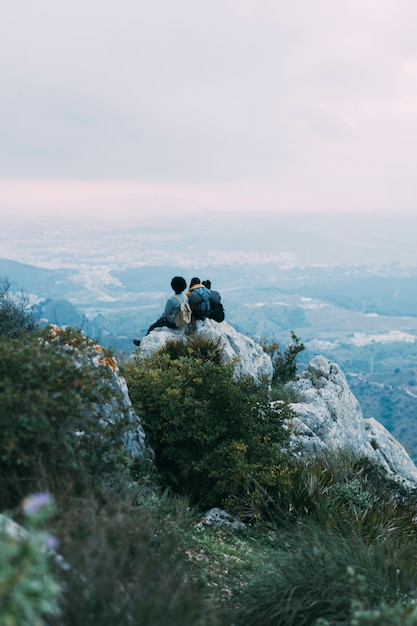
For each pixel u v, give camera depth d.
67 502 4.49
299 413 13.53
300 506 8.10
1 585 2.41
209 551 6.44
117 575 3.95
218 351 11.83
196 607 3.90
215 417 8.85
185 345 11.92
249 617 4.94
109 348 7.73
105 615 3.40
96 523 4.32
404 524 9.05
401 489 11.19
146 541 4.80
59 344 5.81
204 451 8.68
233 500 8.12
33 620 2.58
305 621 4.79
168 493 8.17
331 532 6.84
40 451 4.79
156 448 8.84
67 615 3.31
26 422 4.54
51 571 3.52
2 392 4.62
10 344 5.04
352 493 9.08
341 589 5.00
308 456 11.72
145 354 13.41
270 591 5.11
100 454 5.43
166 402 8.76
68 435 4.95
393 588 5.40
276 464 8.77
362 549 5.93
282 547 6.48
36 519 2.62
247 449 8.75
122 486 5.48
